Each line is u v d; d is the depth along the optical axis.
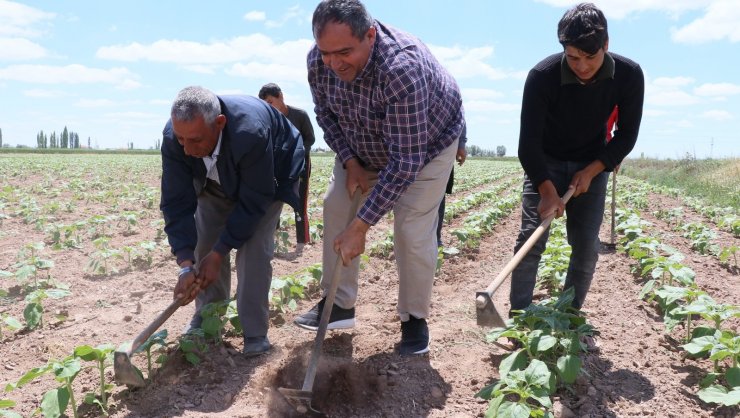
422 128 3.31
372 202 3.38
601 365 3.91
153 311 5.14
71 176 22.20
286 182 3.99
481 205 14.14
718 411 3.36
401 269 3.92
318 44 3.09
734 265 7.44
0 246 8.05
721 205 15.19
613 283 6.09
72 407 3.23
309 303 5.38
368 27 3.09
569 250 6.22
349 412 3.41
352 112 3.63
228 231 3.79
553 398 3.43
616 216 10.49
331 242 4.20
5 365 4.06
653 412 3.32
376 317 4.99
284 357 4.03
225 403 3.43
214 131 3.48
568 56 3.51
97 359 3.37
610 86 3.82
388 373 3.79
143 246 6.79
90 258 6.88
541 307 3.80
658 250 7.77
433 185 3.75
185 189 3.87
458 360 4.01
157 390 3.54
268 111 3.90
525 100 3.92
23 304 5.43
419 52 3.38
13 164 29.62
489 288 3.33
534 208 4.16
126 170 27.61
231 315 4.38
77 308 5.26
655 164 36.78
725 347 3.60
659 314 5.05
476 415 3.31
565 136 4.04
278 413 3.30
